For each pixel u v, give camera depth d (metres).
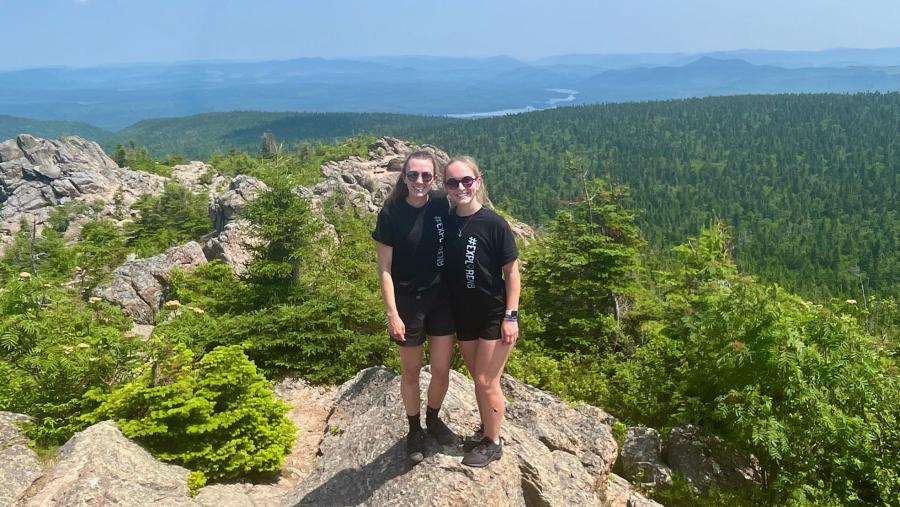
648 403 11.41
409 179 4.89
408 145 105.88
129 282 19.47
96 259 29.11
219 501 6.16
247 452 7.08
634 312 19.33
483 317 5.06
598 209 20.55
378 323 11.97
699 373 10.21
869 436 8.53
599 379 13.16
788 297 10.64
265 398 7.54
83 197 91.81
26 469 6.04
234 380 7.27
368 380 8.85
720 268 14.87
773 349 8.79
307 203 16.53
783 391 8.88
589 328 18.48
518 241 31.34
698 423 10.00
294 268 15.80
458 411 6.38
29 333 9.18
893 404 9.05
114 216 82.69
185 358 7.57
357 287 13.49
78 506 5.48
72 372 7.62
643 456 9.37
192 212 65.06
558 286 20.00
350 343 11.22
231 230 22.61
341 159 91.31
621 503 7.45
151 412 6.80
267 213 15.78
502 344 5.12
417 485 5.38
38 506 5.50
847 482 8.77
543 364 13.57
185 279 19.11
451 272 5.01
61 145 101.69
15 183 94.12
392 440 6.15
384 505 5.34
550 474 6.29
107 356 7.77
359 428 6.73
